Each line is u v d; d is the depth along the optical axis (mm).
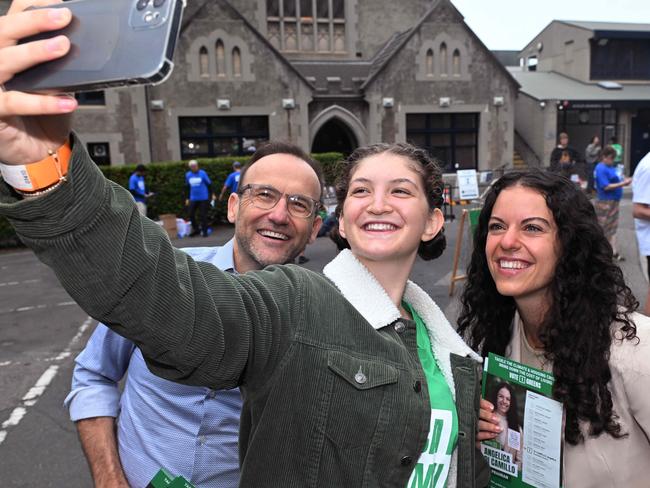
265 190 1898
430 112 19250
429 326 1416
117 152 16188
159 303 882
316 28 21141
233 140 17688
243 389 1176
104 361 1708
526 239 1660
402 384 1170
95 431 1623
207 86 17016
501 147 19984
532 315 1749
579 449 1578
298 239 1976
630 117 22766
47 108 692
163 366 964
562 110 21562
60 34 732
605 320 1564
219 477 1609
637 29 23969
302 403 1090
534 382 1610
